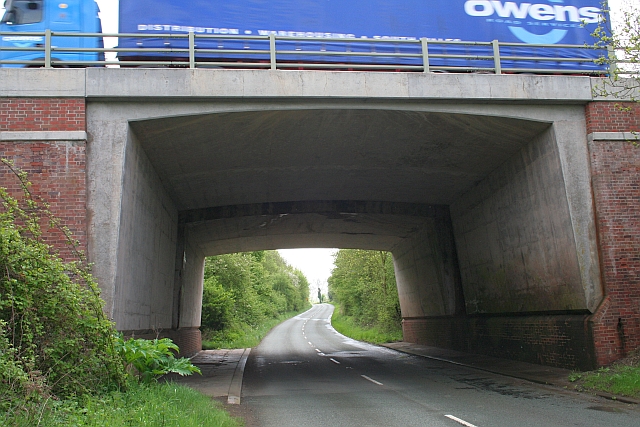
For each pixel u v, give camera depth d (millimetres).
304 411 10078
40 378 6371
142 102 12156
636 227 13438
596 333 12953
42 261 7746
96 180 11648
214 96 12172
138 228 13469
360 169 17391
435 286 24938
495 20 14234
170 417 7078
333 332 50844
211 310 38406
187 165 15695
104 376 8406
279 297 90625
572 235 13461
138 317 13672
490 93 13109
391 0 13844
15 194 11289
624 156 13688
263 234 26234
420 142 15031
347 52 13164
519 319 17031
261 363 21312
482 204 18594
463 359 19188
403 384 13750
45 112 11680
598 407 9812
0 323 6469
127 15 12727
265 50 12758
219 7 13125
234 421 8461
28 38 13391
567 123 13742
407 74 12867
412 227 25219
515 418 8852
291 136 14352
